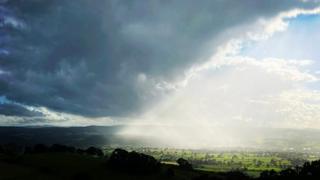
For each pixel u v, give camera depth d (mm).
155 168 150750
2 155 166875
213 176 156750
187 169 173250
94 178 132625
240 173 174250
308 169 145625
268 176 159000
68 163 150750
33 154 169250
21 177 121062
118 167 146500
